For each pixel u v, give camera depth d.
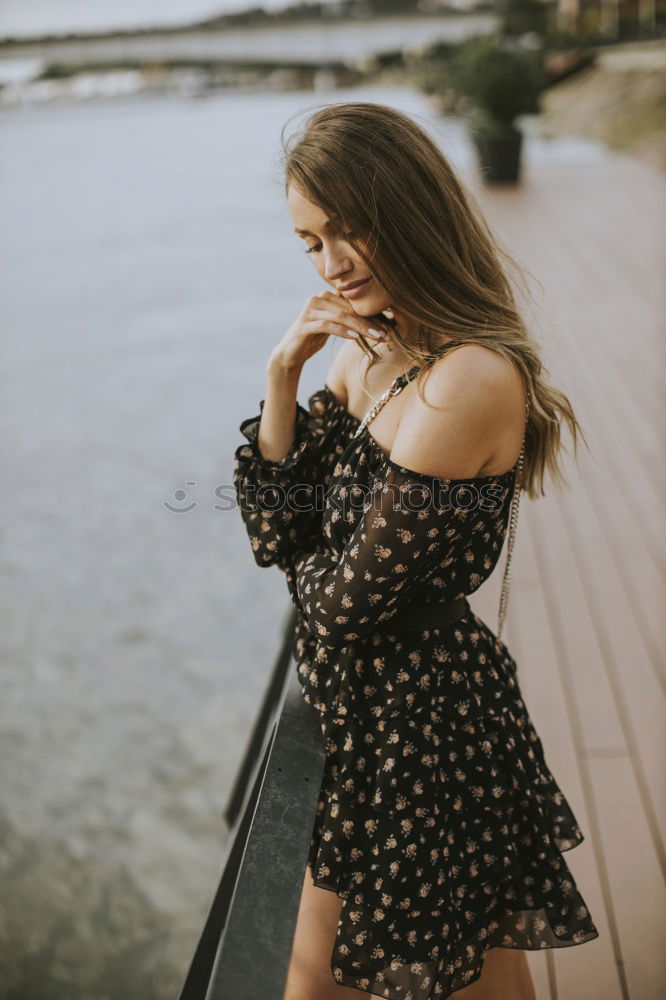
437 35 29.64
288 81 57.19
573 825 1.28
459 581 1.12
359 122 1.04
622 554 3.80
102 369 11.38
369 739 1.13
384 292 1.08
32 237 20.84
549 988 1.73
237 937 0.84
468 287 1.05
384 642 1.14
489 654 1.20
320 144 1.03
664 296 8.22
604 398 5.84
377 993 1.15
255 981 0.79
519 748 1.20
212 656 5.95
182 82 66.62
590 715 2.66
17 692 5.79
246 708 5.54
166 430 9.34
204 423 9.42
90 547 7.27
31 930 4.32
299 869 0.93
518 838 1.20
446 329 1.05
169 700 5.64
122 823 4.87
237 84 66.00
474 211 1.11
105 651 6.08
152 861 4.68
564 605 3.38
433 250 1.03
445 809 1.13
